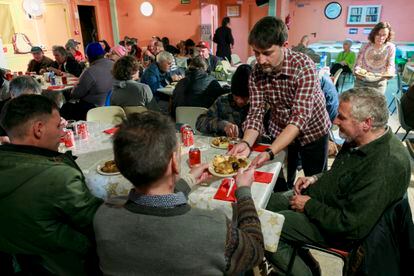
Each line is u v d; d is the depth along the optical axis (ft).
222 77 16.12
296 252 5.05
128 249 2.52
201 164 5.03
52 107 4.04
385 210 4.13
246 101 6.96
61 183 3.46
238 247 2.64
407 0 32.35
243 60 36.47
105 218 2.65
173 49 27.68
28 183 3.41
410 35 33.47
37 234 3.50
